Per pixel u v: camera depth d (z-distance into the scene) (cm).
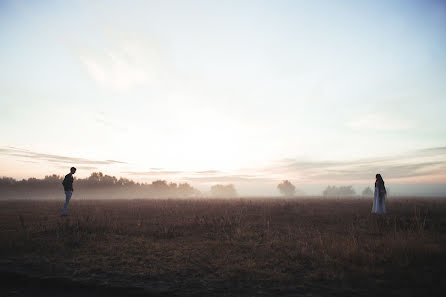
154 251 563
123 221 997
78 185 8519
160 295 345
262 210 1379
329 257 495
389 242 574
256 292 349
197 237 719
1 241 607
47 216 1122
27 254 530
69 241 630
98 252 548
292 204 1747
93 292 362
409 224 871
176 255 529
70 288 377
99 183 9025
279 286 369
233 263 475
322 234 730
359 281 385
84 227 803
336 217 1086
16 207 1644
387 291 348
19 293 361
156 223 948
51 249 567
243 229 805
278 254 534
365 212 1270
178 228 856
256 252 550
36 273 421
